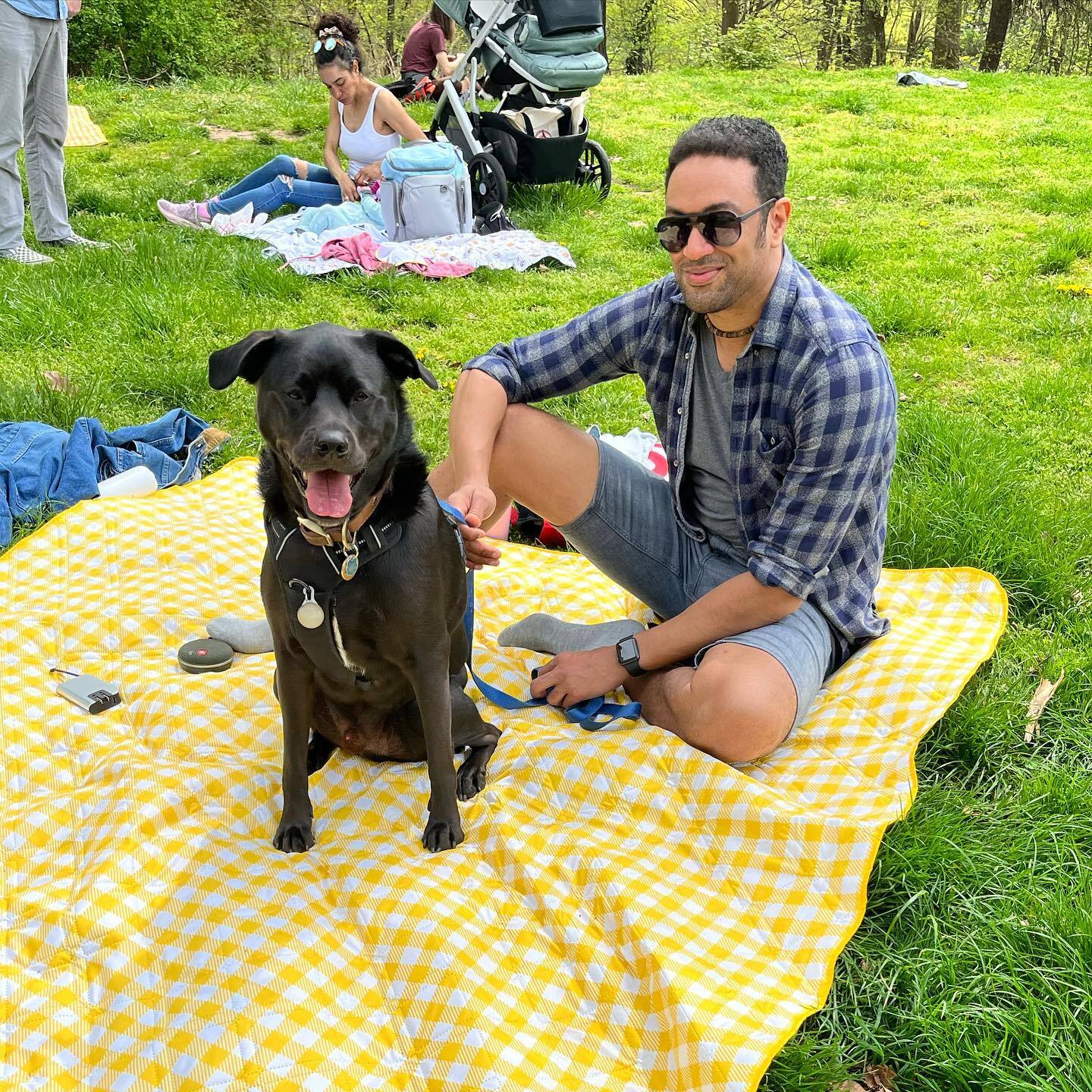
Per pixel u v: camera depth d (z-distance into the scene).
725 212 2.60
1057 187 9.95
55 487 4.22
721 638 2.95
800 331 2.74
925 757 3.12
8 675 3.28
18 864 2.61
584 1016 2.27
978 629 3.55
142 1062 2.11
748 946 2.44
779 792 2.82
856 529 3.01
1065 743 3.20
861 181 10.39
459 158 7.89
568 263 7.79
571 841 2.64
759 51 20.53
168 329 6.03
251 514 4.22
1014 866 2.71
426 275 7.23
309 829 2.66
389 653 2.52
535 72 8.66
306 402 2.30
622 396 5.72
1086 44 29.12
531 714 3.17
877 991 2.38
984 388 5.84
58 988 2.26
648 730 2.92
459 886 2.52
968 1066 2.19
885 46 31.72
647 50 31.66
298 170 8.27
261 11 24.34
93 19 16.55
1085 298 7.21
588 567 4.06
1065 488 4.75
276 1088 2.05
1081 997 2.32
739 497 3.00
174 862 2.55
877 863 2.65
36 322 5.84
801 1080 2.16
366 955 2.36
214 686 3.20
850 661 3.29
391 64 31.53
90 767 2.95
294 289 6.76
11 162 6.73
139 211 8.34
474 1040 2.13
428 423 5.19
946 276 7.78
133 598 3.63
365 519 2.38
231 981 2.25
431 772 2.62
